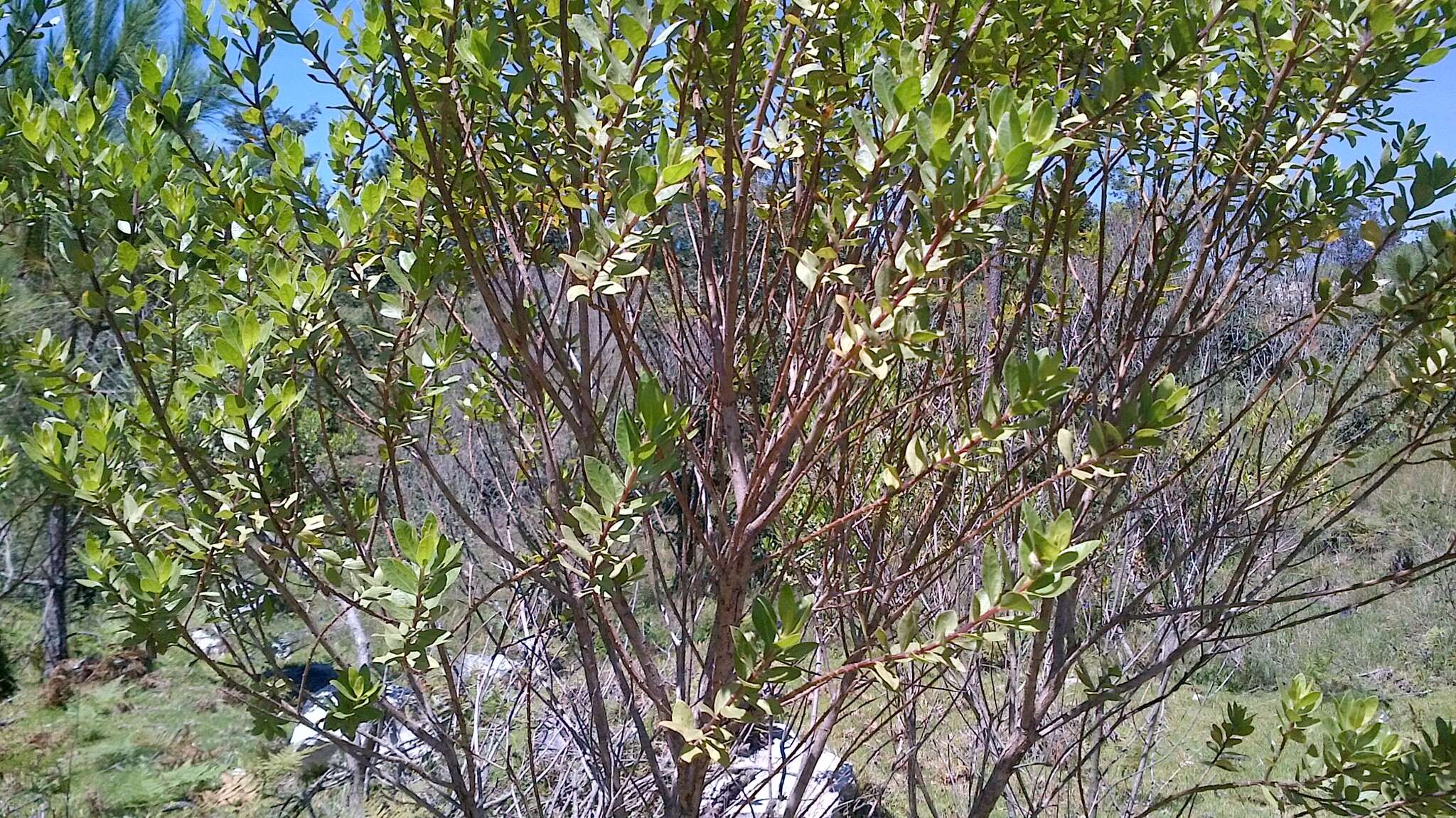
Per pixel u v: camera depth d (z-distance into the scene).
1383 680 10.29
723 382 1.89
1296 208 2.36
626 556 1.56
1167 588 3.23
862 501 2.31
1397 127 2.26
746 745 2.68
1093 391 2.29
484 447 2.65
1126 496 3.17
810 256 1.65
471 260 1.71
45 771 7.31
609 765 2.17
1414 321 2.21
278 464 2.13
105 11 6.67
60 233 2.39
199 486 1.80
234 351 1.79
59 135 1.98
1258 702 8.44
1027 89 2.10
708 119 2.03
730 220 1.80
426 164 1.98
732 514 2.20
